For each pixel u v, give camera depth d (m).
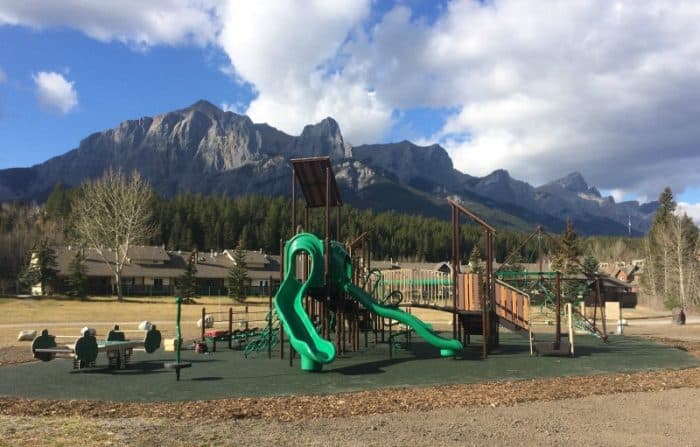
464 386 13.48
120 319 39.16
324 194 21.06
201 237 127.12
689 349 22.45
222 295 78.25
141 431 8.81
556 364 17.70
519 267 64.75
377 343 24.00
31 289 68.19
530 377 15.02
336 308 20.30
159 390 12.85
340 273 18.78
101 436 8.45
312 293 18.41
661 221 88.19
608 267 118.75
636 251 139.50
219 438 8.38
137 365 17.31
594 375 15.40
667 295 68.06
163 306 53.97
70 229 95.94
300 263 20.20
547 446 8.03
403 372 15.88
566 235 70.06
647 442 8.32
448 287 29.45
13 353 19.94
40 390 12.89
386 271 29.72
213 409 10.65
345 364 17.53
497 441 8.27
